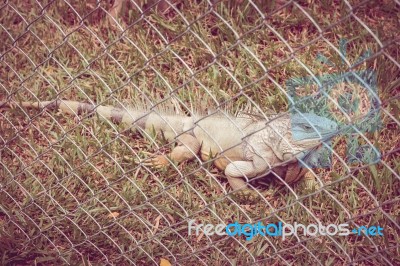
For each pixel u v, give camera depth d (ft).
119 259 16.31
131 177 18.37
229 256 16.25
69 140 18.34
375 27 21.62
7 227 17.17
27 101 20.56
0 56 17.16
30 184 18.26
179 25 22.18
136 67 21.33
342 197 17.15
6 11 23.25
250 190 17.83
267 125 13.50
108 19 22.79
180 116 19.21
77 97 20.71
